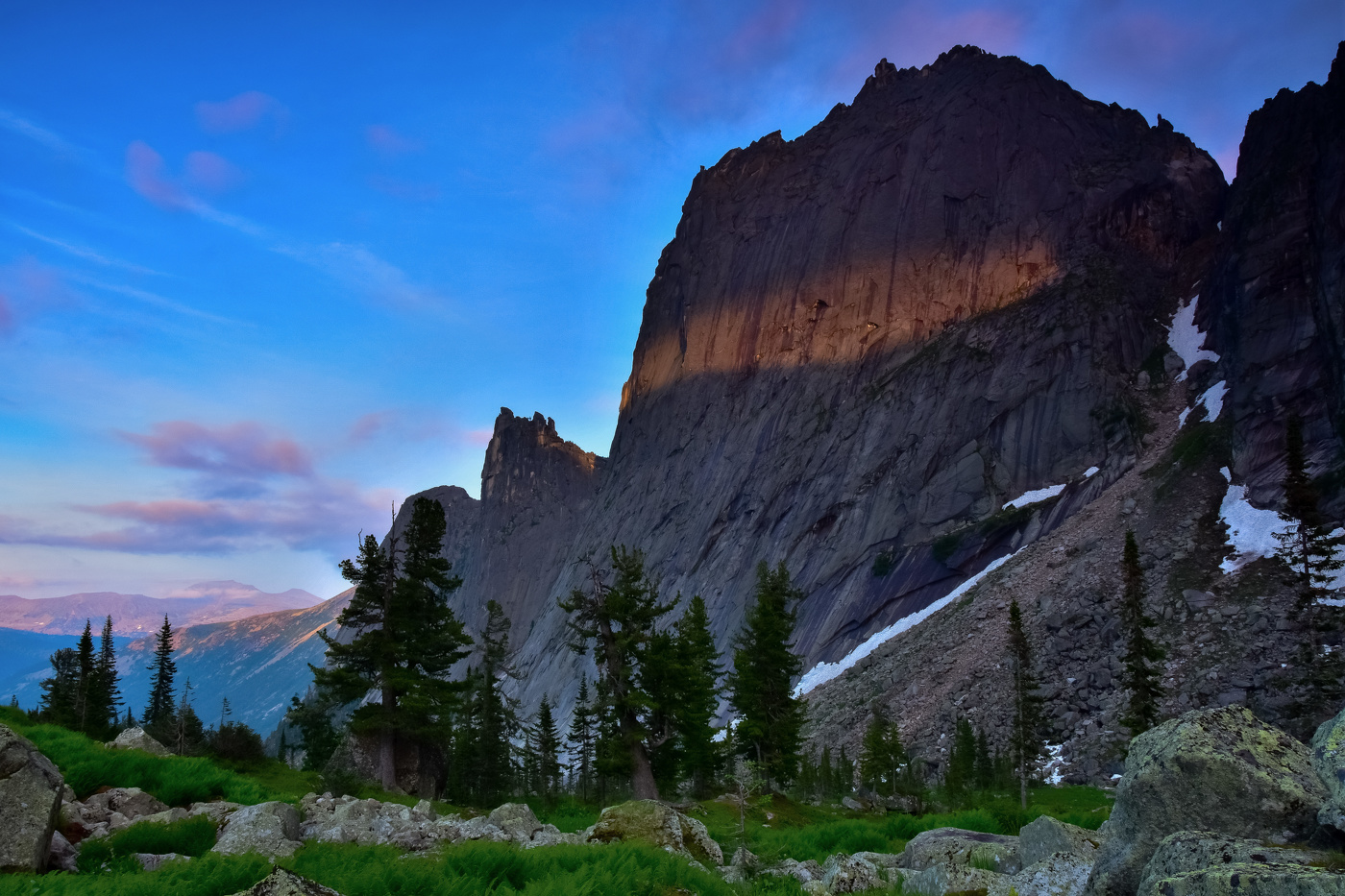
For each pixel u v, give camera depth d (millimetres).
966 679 85500
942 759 75062
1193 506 98125
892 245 181250
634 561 42375
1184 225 163500
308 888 8172
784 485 159250
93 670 68875
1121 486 114375
